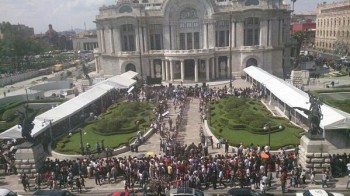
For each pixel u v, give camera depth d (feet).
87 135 176.65
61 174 123.85
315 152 118.11
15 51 524.11
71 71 473.67
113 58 363.56
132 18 346.33
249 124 171.63
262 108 210.59
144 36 351.25
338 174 120.26
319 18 602.03
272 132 163.63
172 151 140.56
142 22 348.38
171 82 341.41
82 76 410.72
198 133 178.60
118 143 160.35
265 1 337.11
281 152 135.23
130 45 363.97
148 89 289.94
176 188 104.27
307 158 118.93
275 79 239.71
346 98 238.89
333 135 151.23
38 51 605.73
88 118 208.74
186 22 351.25
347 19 487.20
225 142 148.25
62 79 402.11
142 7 347.97
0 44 516.73
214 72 354.95
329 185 114.01
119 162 130.21
